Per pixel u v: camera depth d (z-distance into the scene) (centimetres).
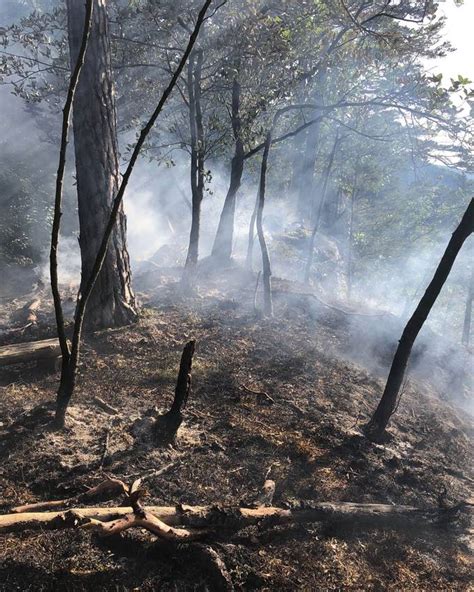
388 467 623
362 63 1287
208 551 407
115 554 406
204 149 1148
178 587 386
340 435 671
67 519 401
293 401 754
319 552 447
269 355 910
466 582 450
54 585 375
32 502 457
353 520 485
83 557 398
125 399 678
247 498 501
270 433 639
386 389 699
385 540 482
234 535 438
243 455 580
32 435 550
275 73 1203
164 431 574
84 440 561
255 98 1209
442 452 739
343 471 586
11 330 849
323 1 1132
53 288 530
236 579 400
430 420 838
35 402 636
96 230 882
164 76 1273
